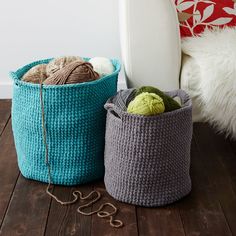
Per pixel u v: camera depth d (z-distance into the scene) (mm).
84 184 1540
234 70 1505
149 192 1384
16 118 1505
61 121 1426
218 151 1793
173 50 1602
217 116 1582
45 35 2326
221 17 1899
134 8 1553
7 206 1407
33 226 1312
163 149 1337
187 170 1443
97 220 1341
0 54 2350
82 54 2373
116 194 1427
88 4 2271
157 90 1417
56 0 2260
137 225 1315
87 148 1485
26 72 1592
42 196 1465
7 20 2285
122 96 1475
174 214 1367
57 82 1420
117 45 2357
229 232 1287
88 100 1431
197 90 1601
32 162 1524
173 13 1567
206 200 1443
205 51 1590
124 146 1354
